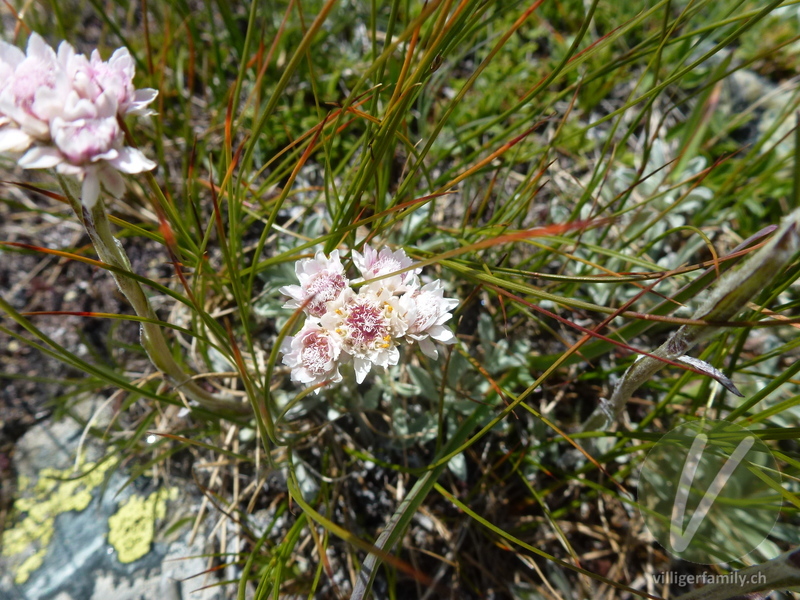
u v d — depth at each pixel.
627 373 0.07
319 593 0.09
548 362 0.09
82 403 0.10
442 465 0.07
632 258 0.08
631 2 0.13
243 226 0.10
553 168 0.12
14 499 0.09
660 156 0.12
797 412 0.09
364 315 0.06
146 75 0.11
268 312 0.10
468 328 0.11
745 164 0.10
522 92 0.12
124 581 0.09
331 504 0.09
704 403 0.09
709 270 0.06
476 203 0.12
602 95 0.12
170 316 0.10
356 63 0.12
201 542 0.09
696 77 0.13
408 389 0.10
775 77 0.13
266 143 0.12
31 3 0.11
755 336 0.11
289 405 0.07
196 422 0.10
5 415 0.10
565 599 0.09
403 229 0.10
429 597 0.09
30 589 0.09
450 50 0.07
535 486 0.10
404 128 0.10
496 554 0.10
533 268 0.10
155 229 0.11
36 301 0.11
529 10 0.07
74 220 0.10
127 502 0.09
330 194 0.11
